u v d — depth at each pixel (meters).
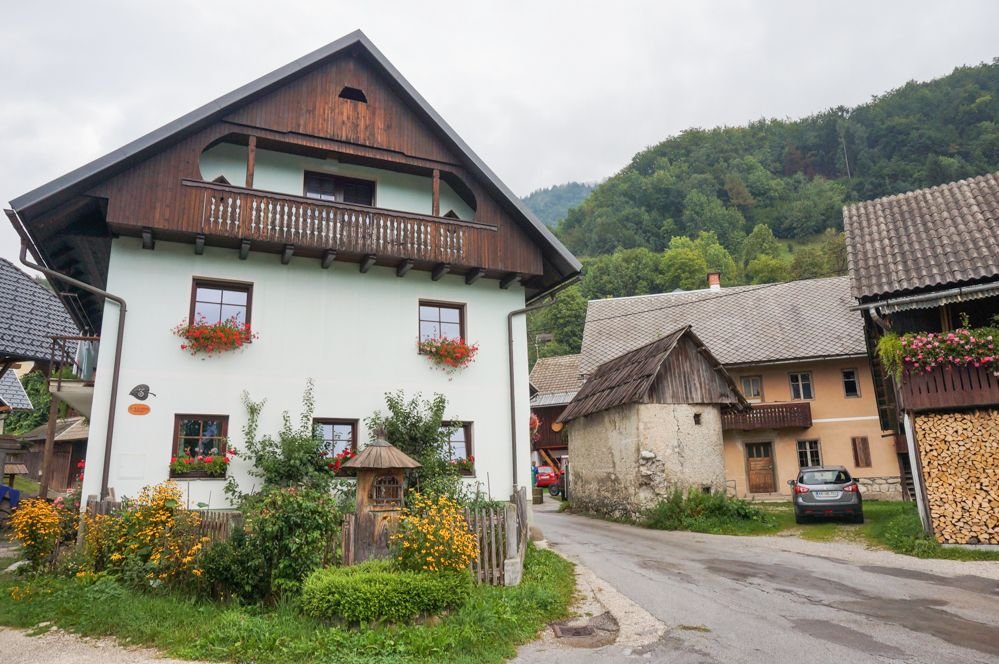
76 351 19.64
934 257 14.39
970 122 104.00
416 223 14.31
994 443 13.41
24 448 18.88
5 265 20.02
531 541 13.82
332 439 13.65
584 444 24.78
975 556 12.62
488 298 15.66
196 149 12.70
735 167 109.75
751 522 18.44
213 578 8.39
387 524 9.19
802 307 30.47
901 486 25.81
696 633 7.57
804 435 27.42
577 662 6.65
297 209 13.20
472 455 14.71
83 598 8.11
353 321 14.15
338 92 14.41
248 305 13.44
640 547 14.91
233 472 12.45
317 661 6.33
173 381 12.37
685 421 20.89
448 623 7.47
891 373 14.64
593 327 34.59
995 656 6.55
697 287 69.06
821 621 8.02
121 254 12.40
